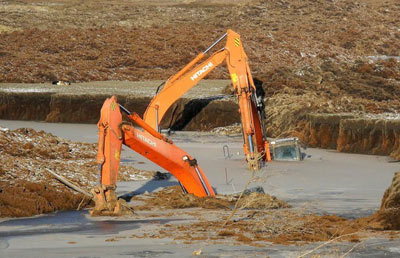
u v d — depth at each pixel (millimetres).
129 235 34594
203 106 118062
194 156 81062
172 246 30906
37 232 36250
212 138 103562
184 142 97562
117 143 44531
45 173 54062
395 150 83750
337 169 70375
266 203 46000
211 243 31484
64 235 35062
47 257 28797
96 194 43469
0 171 51062
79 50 195250
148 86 149500
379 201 49219
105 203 43250
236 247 30438
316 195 52781
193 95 125312
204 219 40188
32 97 136500
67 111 131125
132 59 187875
